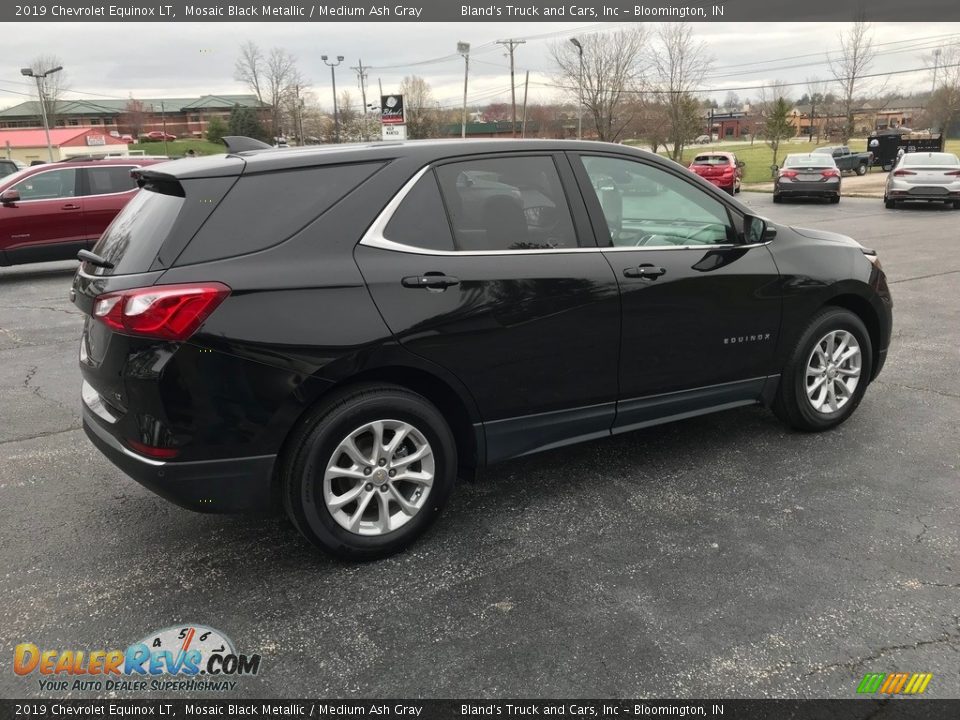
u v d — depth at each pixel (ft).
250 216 9.36
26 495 12.49
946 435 14.43
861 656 8.16
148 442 9.00
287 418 9.35
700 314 12.42
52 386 18.79
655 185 12.41
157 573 10.05
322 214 9.69
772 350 13.56
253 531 11.20
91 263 10.12
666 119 169.58
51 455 14.25
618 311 11.53
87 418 10.50
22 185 36.70
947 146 201.46
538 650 8.36
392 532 10.27
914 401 16.40
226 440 9.12
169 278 8.84
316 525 9.70
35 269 42.65
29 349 22.74
